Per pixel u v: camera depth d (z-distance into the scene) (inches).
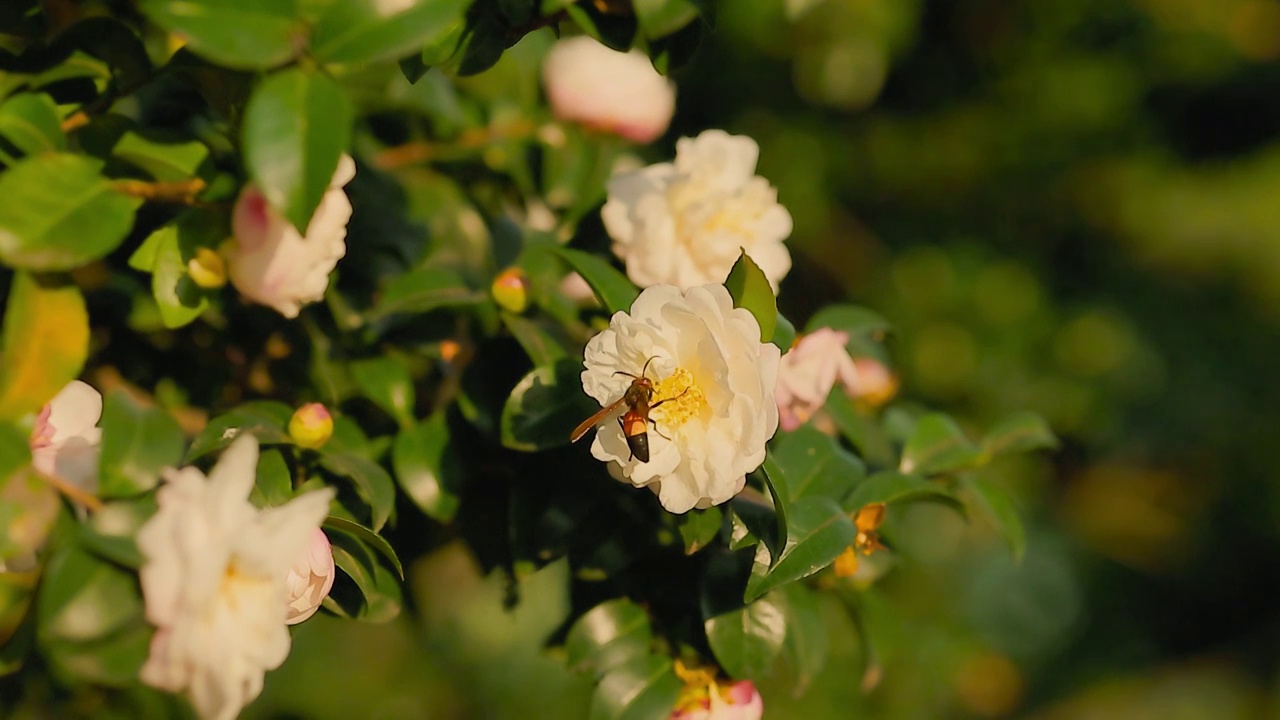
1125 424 94.6
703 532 37.6
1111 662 103.6
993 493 42.0
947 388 86.0
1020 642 98.9
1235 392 97.6
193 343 41.6
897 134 87.8
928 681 78.7
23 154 35.9
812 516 37.5
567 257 39.0
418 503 39.5
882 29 78.4
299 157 33.9
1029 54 88.4
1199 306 97.5
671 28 36.5
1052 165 90.3
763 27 77.3
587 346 36.4
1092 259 94.1
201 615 33.5
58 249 35.0
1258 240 94.0
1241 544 104.1
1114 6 88.6
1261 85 94.7
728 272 39.6
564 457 39.3
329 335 41.2
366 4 34.4
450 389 40.6
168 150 36.2
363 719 68.6
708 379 35.9
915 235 89.4
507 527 40.6
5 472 33.9
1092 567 103.6
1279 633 105.7
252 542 33.6
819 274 87.7
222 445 37.1
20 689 39.4
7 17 36.6
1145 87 91.7
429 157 45.4
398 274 43.1
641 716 38.9
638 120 46.2
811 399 39.5
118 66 37.3
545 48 47.6
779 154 83.0
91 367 40.9
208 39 33.9
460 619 68.6
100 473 34.6
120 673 33.7
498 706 73.1
